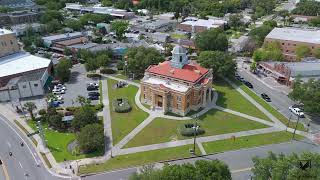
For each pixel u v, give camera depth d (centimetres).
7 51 17938
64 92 15000
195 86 12900
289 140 11131
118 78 16712
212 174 7300
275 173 7138
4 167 9881
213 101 14100
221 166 7638
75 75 17200
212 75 15075
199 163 7756
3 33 17838
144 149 10662
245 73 17638
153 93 13038
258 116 12788
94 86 15388
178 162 10006
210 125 12125
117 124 12225
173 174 7312
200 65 15900
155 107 13350
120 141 11125
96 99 14288
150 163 9925
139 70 16688
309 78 14975
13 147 10881
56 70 16100
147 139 11231
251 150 10581
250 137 11319
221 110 13288
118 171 9606
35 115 12962
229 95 14725
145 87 13512
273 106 13662
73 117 12119
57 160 10156
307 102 12300
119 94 14788
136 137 11356
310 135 11438
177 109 12888
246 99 14312
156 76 13762
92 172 9556
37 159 10238
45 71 15588
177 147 10756
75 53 19538
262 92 15125
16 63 16588
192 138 11269
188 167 7656
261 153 10406
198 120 12481
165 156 10275
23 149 10762
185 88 12850
